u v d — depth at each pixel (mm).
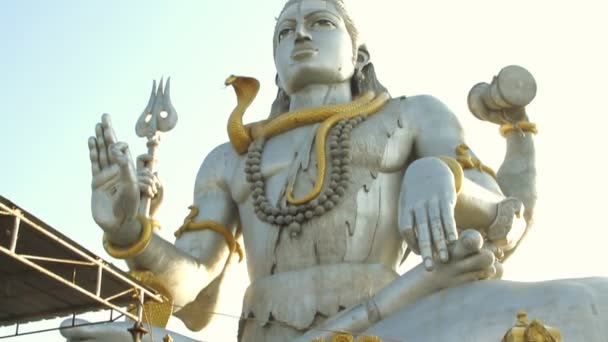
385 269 10750
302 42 11797
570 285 9203
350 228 10812
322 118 11352
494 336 8953
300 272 10695
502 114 11148
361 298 10469
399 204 10148
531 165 11094
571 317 8906
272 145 11484
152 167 11219
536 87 11016
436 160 10203
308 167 11070
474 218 10359
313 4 11992
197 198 12086
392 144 11211
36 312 10367
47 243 9219
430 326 9250
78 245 9258
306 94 11891
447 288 9703
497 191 10781
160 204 11227
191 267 11227
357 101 11492
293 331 10469
